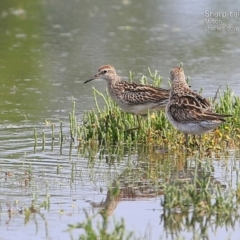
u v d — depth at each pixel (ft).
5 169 44.47
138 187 41.34
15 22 94.63
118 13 101.09
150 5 105.91
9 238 34.06
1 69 73.36
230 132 52.01
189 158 47.55
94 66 74.33
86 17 98.53
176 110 47.42
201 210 37.50
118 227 32.96
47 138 52.21
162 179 42.68
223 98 54.54
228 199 37.76
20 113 58.34
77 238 34.09
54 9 102.89
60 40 86.22
